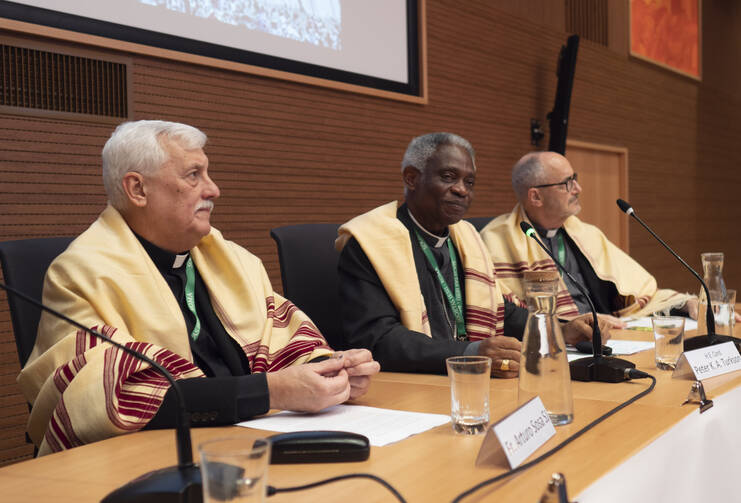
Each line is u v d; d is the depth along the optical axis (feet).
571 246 10.84
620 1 24.64
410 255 7.47
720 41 32.12
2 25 9.75
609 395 5.01
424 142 8.05
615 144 24.23
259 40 13.16
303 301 8.11
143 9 11.39
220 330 6.28
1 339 10.17
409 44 16.29
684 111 28.94
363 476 3.25
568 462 3.48
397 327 6.82
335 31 14.57
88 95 10.94
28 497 3.28
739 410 5.18
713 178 31.27
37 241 6.02
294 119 13.94
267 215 13.51
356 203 15.24
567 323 7.00
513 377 5.78
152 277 5.58
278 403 4.62
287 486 3.28
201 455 2.56
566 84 19.79
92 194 10.98
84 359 4.72
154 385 4.62
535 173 10.27
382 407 4.88
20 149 10.19
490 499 3.03
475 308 8.18
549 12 21.22
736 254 33.40
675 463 4.11
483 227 11.43
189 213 5.77
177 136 5.73
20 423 10.38
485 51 18.76
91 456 3.94
